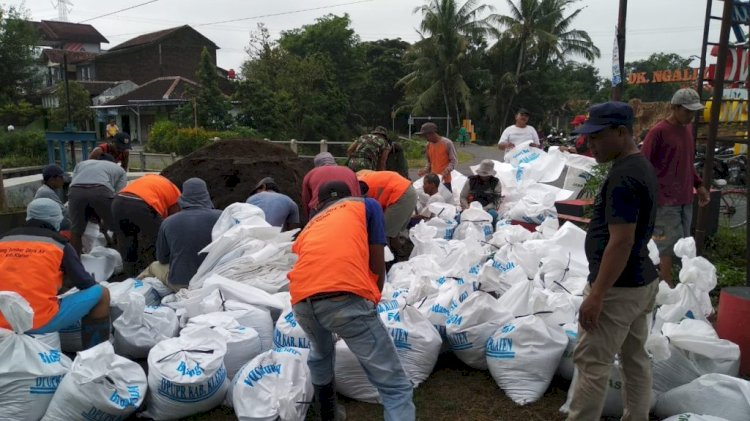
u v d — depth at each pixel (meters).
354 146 7.90
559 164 8.28
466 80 46.94
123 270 6.44
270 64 37.62
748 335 3.96
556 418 3.53
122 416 3.42
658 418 3.51
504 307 4.16
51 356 3.49
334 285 3.06
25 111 37.94
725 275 5.88
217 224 5.13
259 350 4.02
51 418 3.32
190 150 27.27
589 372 2.96
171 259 5.04
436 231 6.25
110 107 38.81
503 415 3.58
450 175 8.60
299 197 7.18
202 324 4.00
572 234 5.09
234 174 7.35
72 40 66.38
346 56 52.09
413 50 47.28
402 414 3.10
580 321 2.88
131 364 3.59
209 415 3.60
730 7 5.79
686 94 4.92
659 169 5.12
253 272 4.88
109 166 6.84
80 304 3.94
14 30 42.53
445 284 4.62
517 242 5.04
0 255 3.73
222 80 41.50
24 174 17.06
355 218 3.31
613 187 2.77
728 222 8.55
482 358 4.06
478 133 48.16
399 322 3.95
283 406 3.34
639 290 2.88
